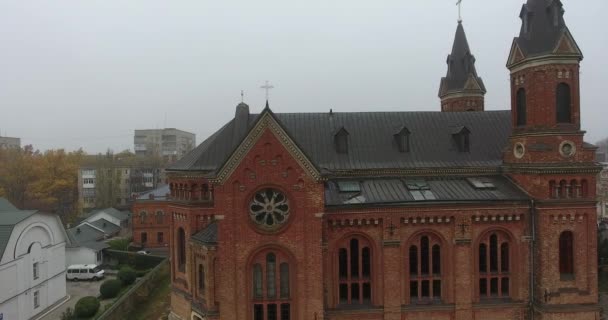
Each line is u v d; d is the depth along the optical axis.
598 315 34.47
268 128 30.58
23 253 49.56
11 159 121.44
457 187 37.56
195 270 35.09
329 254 34.44
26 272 50.00
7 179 113.75
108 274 71.38
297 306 31.14
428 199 35.09
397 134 40.78
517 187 37.41
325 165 39.09
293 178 30.81
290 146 30.64
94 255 73.19
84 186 136.38
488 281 35.53
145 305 49.94
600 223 79.00
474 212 35.03
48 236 54.91
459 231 34.91
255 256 31.05
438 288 35.69
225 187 30.50
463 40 54.66
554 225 34.44
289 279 31.33
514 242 35.53
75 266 68.44
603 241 63.12
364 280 35.16
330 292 34.34
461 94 54.03
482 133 42.59
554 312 33.97
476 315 35.22
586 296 34.41
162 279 59.47
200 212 36.47
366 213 34.47
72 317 48.25
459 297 34.94
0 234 47.22
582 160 35.62
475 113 44.44
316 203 30.94
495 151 41.06
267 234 30.80
